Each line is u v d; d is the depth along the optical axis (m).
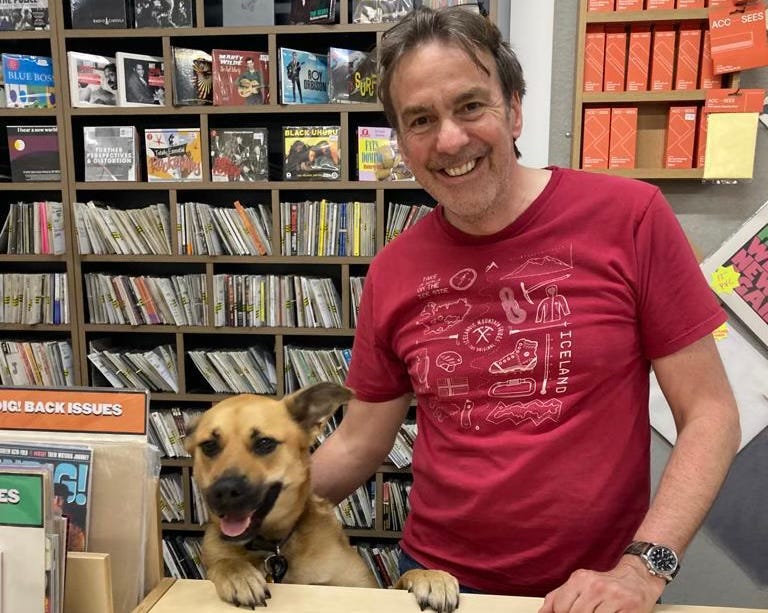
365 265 2.50
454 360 1.13
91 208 2.43
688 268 1.07
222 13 2.46
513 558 1.09
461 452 1.14
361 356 1.34
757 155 2.13
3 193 2.71
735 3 1.96
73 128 2.45
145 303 2.46
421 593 0.88
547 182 1.16
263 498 1.20
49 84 2.42
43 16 2.34
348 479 1.39
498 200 1.09
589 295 1.08
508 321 1.10
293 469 1.26
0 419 0.88
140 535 0.85
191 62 2.33
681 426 1.08
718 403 1.05
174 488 2.52
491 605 0.88
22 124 2.61
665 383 1.11
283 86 2.27
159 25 2.32
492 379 1.10
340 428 1.43
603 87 2.10
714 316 1.06
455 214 1.12
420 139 1.06
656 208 1.09
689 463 0.99
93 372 2.54
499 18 2.20
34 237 2.47
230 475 1.18
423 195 2.55
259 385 2.49
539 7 2.16
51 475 0.75
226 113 2.36
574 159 2.15
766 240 2.12
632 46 2.06
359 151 2.30
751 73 2.09
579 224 1.10
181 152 2.38
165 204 2.56
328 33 2.33
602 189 1.11
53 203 2.46
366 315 1.31
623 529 1.07
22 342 2.53
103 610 0.80
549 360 1.07
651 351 1.10
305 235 2.38
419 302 1.19
